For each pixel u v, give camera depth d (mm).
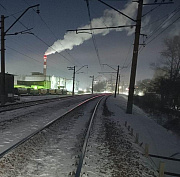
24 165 3561
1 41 14438
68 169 3471
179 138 7699
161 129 9312
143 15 11625
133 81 12961
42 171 3346
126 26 11570
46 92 41781
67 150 4621
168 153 5219
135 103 27141
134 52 12477
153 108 19625
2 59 14625
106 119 10031
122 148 5098
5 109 11516
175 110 16312
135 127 8484
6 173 3186
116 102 25922
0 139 5273
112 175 3383
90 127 7320
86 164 3748
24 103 16562
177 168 4207
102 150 4781
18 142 4793
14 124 7477
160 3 9203
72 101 23250
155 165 4195
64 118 9609
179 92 19375
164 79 23734
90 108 15477
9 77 17078
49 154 4262
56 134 6266
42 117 9664
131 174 3502
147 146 4648
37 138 5484
